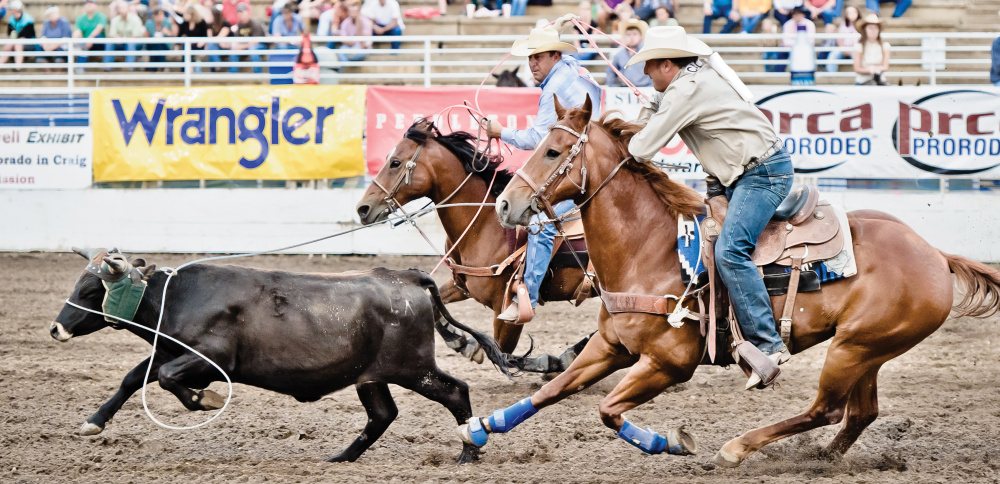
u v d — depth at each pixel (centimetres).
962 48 2067
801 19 2314
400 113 2012
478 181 1062
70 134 2123
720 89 734
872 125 1941
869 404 827
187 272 838
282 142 2053
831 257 745
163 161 2091
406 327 830
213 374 808
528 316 1012
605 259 784
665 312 758
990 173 1927
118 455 862
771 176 738
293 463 833
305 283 831
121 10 2497
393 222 1056
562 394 806
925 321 752
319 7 2462
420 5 2720
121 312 818
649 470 820
